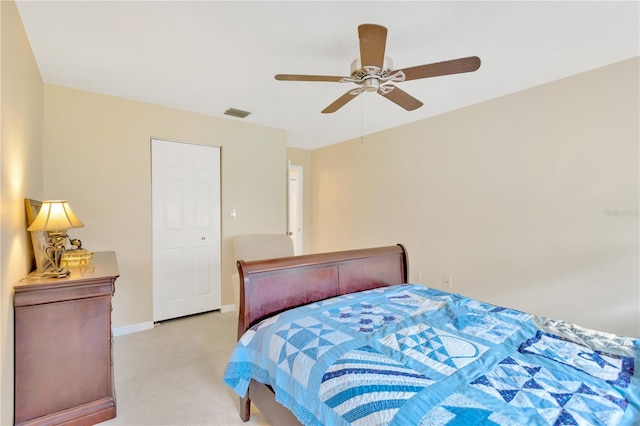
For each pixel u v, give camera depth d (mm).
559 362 1212
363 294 2152
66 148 2773
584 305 2559
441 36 1959
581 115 2521
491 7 1678
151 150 3250
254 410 1904
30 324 1623
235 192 3824
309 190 5707
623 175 2342
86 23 1818
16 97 1682
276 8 1683
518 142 2904
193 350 2686
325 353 1307
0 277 1334
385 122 3898
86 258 2223
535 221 2820
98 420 1775
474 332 1495
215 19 1780
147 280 3203
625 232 2348
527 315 1742
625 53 2207
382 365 1191
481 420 880
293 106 3281
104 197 2963
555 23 1832
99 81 2648
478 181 3229
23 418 1604
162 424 1765
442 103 3207
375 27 1425
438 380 1082
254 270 1826
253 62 2305
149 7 1673
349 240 4891
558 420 878
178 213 3439
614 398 981
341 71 2443
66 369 1716
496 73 2512
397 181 4105
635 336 2320
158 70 2439
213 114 3564
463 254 3385
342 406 1058
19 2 1627
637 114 2270
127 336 2990
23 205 1839
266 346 1541
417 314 1756
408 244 3977
